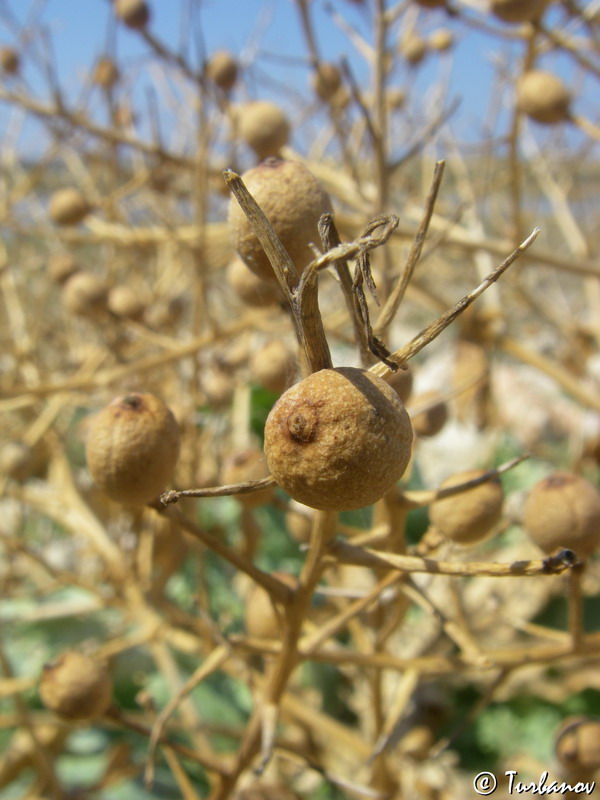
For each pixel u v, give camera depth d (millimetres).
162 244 201
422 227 61
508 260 52
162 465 73
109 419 72
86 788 144
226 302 220
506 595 175
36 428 185
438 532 90
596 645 90
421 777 161
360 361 62
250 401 173
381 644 107
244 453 106
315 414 50
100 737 175
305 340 53
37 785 154
